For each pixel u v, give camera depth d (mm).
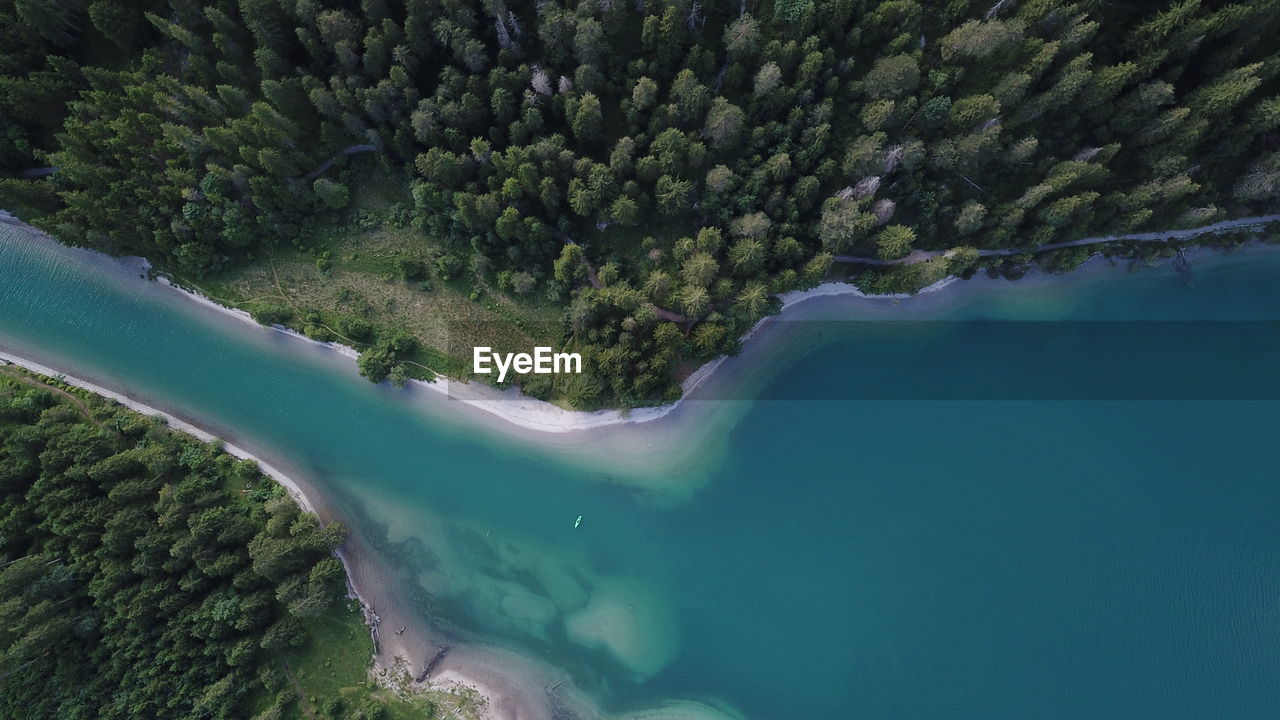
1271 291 74438
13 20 67812
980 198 69562
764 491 74500
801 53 64375
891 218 70750
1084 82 62469
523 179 65750
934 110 63625
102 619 65062
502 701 70750
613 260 71438
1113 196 68250
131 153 69188
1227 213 71938
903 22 63406
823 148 66375
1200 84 65375
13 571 61438
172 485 70938
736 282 69750
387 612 72438
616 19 63531
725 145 66188
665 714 71062
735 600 73312
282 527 69375
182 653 64750
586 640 72750
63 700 62406
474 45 63156
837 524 74188
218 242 73875
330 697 68438
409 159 71250
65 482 67062
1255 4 59031
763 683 71688
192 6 66812
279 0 64375
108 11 67500
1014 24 60500
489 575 73938
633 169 67500
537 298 73938
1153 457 74062
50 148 73250
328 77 69188
